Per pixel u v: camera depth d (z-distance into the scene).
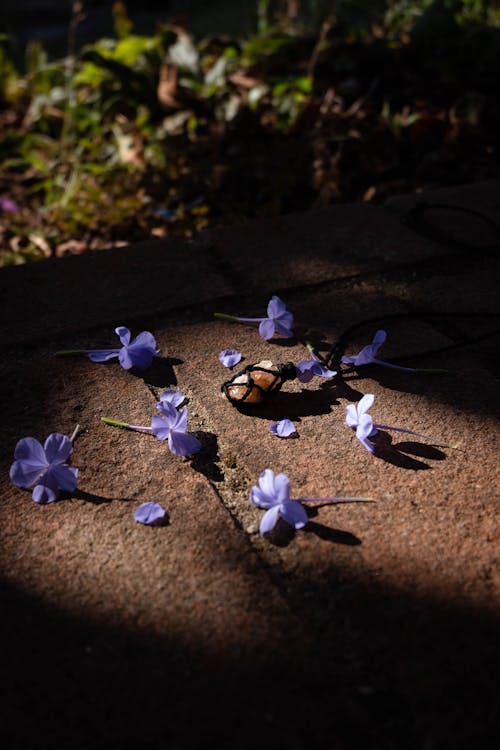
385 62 0.87
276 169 0.73
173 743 0.29
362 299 0.49
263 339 0.45
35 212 0.75
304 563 0.34
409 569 0.34
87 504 0.36
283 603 0.33
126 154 0.80
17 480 0.36
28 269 0.51
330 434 0.39
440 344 0.45
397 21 1.04
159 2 1.60
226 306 0.48
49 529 0.35
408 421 0.40
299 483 0.37
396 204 0.59
